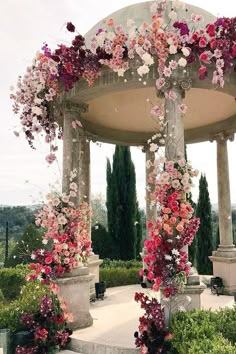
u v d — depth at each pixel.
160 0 7.60
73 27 7.76
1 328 7.36
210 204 19.80
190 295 6.95
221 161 12.46
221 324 6.18
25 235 17.30
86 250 8.67
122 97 10.43
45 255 7.83
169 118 7.46
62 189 8.61
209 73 7.71
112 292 12.89
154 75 7.65
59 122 10.15
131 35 7.42
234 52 7.20
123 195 22.92
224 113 11.77
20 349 7.00
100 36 7.66
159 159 7.19
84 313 8.23
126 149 23.44
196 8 8.99
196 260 19.83
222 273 11.95
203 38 7.18
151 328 6.48
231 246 12.13
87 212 10.68
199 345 5.19
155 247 6.71
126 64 7.48
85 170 11.99
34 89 8.66
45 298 7.60
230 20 7.21
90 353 7.11
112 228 22.75
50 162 8.69
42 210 8.20
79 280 8.16
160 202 6.97
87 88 8.24
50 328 7.38
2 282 14.97
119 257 21.98
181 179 6.98
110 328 8.11
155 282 6.54
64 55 7.74
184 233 6.78
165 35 7.22
